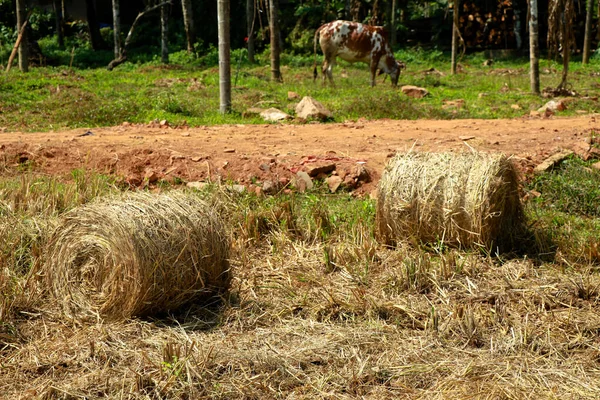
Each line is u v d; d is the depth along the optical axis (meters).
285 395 4.03
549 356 4.44
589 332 4.77
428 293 5.45
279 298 5.32
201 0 31.72
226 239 5.22
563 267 5.96
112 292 4.80
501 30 28.86
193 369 4.11
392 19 28.78
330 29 18.78
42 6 34.50
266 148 9.43
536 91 16.67
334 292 5.41
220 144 9.65
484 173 6.02
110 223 4.78
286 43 29.00
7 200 6.98
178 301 4.95
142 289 4.72
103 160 8.82
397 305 5.07
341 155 9.08
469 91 17.78
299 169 8.41
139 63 25.94
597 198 7.80
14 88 16.36
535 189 8.09
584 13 28.05
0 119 12.84
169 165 8.66
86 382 4.07
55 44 30.75
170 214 4.93
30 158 9.03
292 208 7.20
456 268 5.74
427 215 6.19
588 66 23.94
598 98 16.02
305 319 5.00
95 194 7.35
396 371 4.24
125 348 4.47
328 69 19.11
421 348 4.52
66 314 4.93
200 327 4.88
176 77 20.36
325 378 4.15
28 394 3.95
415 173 6.28
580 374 4.22
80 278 4.97
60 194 7.23
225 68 13.74
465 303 5.22
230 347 4.50
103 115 12.88
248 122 13.08
